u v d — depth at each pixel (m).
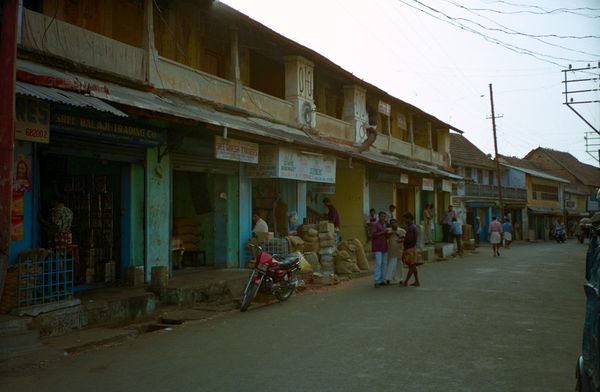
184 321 8.79
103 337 7.38
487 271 16.83
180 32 13.40
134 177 10.83
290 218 16.08
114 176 10.89
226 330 7.99
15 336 6.61
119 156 10.30
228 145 12.01
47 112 7.92
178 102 11.51
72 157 11.25
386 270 13.20
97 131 9.38
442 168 32.22
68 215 9.30
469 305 10.02
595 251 4.61
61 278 8.23
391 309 9.57
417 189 28.34
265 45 15.80
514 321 8.43
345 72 19.31
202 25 14.16
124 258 10.72
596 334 3.88
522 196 50.19
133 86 10.74
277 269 10.41
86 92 7.87
